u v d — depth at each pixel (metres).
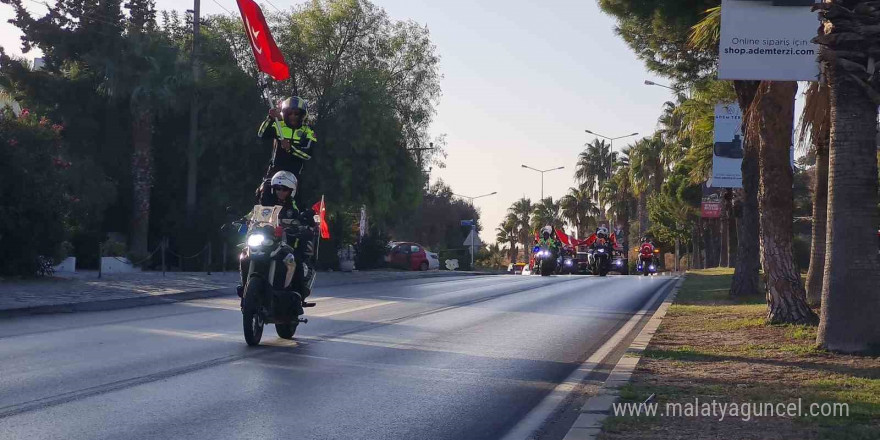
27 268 21.80
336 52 36.00
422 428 7.05
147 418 7.05
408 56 37.84
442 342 12.05
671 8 17.59
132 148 34.38
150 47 32.91
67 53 34.03
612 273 45.59
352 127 33.00
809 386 8.64
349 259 38.47
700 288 25.23
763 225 14.26
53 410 7.25
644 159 72.31
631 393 8.16
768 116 14.11
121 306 16.59
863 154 10.66
